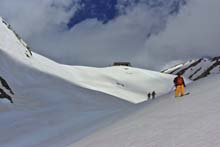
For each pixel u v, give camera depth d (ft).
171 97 84.48
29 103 173.99
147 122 53.26
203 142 32.65
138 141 42.09
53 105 174.40
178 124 43.80
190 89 87.35
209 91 64.39
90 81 591.37
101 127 76.43
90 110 149.59
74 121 113.91
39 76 264.93
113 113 111.04
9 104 156.46
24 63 279.49
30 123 116.88
